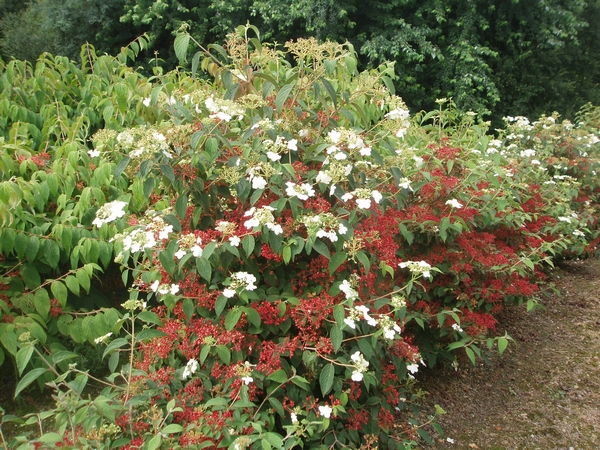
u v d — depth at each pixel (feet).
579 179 16.35
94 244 8.71
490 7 30.27
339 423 7.00
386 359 8.05
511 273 9.60
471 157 11.39
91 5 33.81
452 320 9.01
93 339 8.49
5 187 7.76
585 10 36.32
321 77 8.20
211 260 6.73
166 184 7.04
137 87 12.62
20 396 8.61
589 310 12.84
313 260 7.27
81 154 9.95
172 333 6.77
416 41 29.22
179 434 6.08
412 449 7.84
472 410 9.28
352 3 29.63
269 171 6.60
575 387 9.91
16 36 38.65
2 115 11.82
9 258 8.93
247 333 6.92
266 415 6.28
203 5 32.65
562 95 34.65
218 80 9.41
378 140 8.14
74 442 5.13
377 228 7.65
